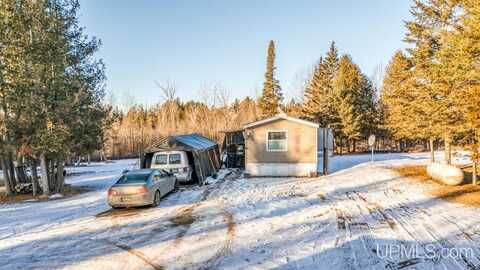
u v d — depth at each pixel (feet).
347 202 38.11
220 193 46.62
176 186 49.57
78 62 52.90
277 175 63.57
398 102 79.10
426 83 61.41
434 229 26.63
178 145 55.42
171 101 165.37
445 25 60.44
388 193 42.91
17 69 46.85
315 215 32.63
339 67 141.79
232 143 84.43
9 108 47.47
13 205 44.70
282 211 34.78
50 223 33.17
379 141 162.91
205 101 166.50
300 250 22.99
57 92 48.93
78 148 52.03
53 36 48.60
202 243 25.18
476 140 46.55
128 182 38.60
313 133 62.59
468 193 39.88
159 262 21.67
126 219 33.53
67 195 51.34
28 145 47.50
